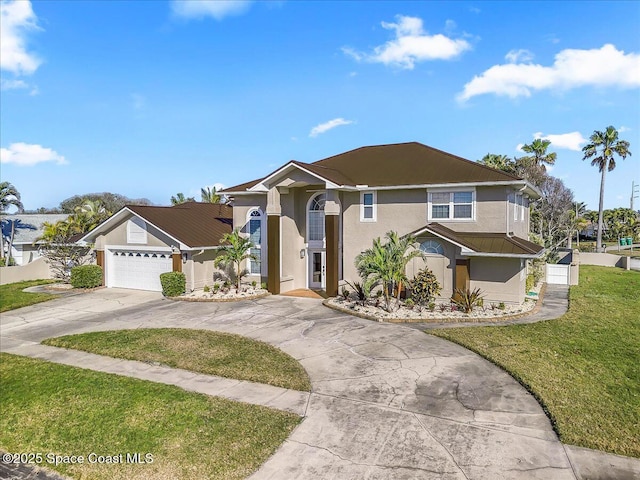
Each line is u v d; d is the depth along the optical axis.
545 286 24.69
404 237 18.41
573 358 11.59
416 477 6.61
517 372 10.52
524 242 19.27
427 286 17.38
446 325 15.23
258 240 23.31
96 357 12.57
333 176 20.39
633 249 58.38
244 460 7.20
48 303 20.83
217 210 28.80
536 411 8.68
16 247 40.00
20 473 7.20
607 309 18.02
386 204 20.39
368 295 17.94
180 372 11.17
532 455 7.14
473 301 16.75
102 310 18.97
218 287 21.80
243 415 8.68
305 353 12.41
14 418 8.98
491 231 18.34
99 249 24.64
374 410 8.83
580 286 25.03
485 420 8.34
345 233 21.36
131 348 13.12
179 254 21.86
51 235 29.17
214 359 12.02
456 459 7.07
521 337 13.53
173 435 8.04
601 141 52.16
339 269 20.97
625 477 6.56
